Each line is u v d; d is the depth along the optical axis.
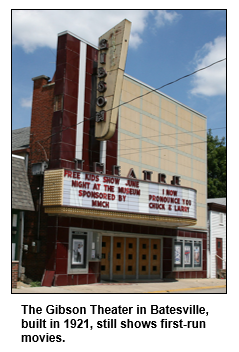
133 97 26.33
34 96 22.78
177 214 24.02
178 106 31.20
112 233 23.28
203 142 34.25
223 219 35.41
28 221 21.34
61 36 21.53
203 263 31.50
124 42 21.50
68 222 20.19
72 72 21.41
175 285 24.16
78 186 19.42
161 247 27.16
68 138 20.84
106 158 23.22
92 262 21.20
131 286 21.53
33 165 21.78
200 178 33.22
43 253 20.33
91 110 22.42
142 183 22.33
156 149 28.11
